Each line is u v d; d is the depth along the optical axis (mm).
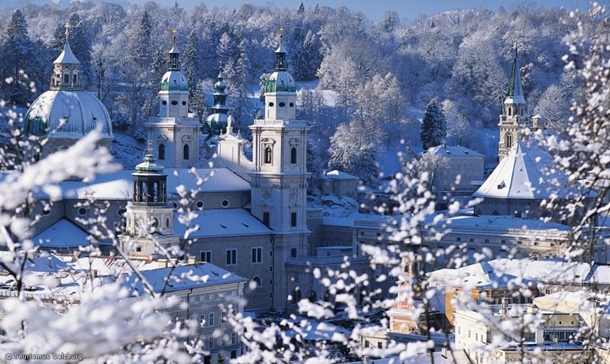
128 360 55188
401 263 66688
